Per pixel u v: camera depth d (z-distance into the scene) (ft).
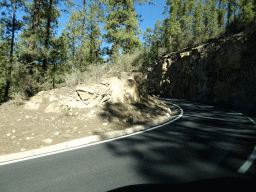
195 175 10.44
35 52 41.60
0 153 14.46
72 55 94.94
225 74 69.05
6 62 57.82
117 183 9.61
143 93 41.37
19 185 9.57
